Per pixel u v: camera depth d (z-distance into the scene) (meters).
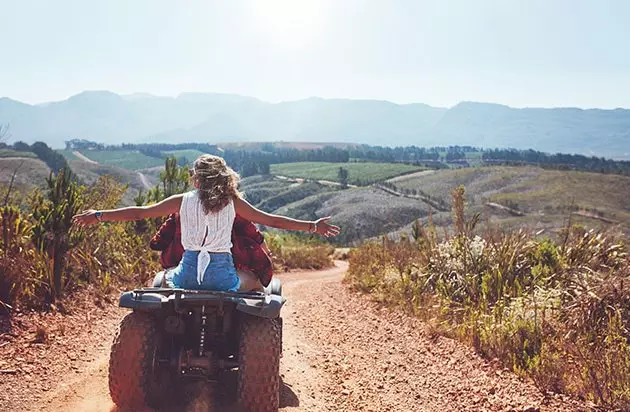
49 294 8.20
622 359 5.89
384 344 8.22
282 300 4.71
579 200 176.88
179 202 4.89
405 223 172.50
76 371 5.79
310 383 6.14
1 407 4.60
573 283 8.24
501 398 5.62
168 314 4.74
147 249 12.84
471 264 10.47
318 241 41.03
